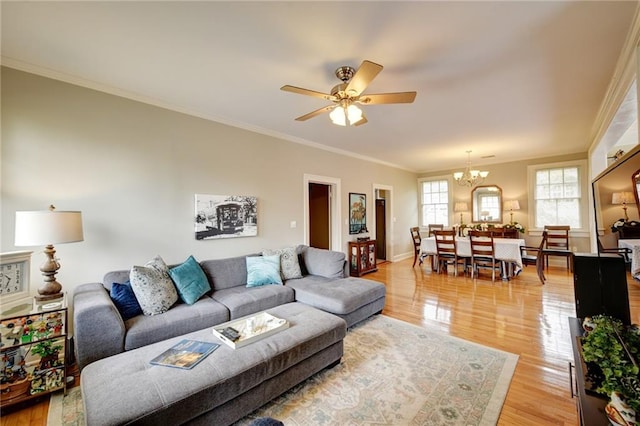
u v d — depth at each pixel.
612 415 0.97
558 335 2.74
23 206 2.32
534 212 6.26
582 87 2.76
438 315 3.29
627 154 1.30
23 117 2.32
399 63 2.32
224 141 3.65
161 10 1.71
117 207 2.78
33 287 2.34
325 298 2.89
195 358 1.65
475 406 1.77
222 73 2.49
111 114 2.76
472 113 3.47
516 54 2.20
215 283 3.11
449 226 7.54
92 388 1.38
